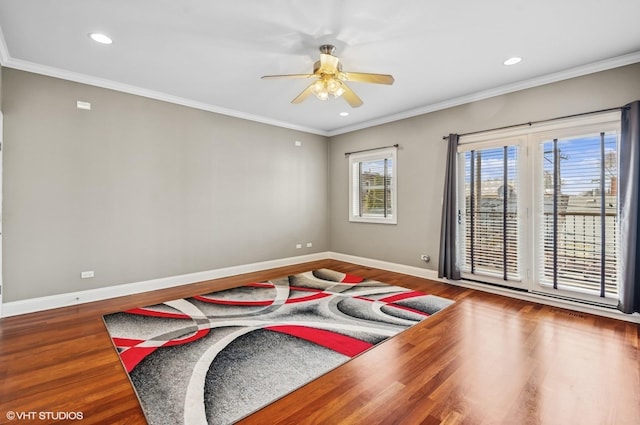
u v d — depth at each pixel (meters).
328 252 6.20
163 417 1.63
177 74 3.37
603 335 2.63
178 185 4.18
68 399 1.77
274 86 3.72
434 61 3.05
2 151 2.96
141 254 3.87
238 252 4.84
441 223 4.34
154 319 2.97
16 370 2.06
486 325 2.85
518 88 3.58
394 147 4.95
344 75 2.66
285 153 5.45
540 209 3.47
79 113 3.41
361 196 5.60
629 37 2.59
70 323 2.86
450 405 1.74
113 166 3.64
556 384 1.94
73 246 3.39
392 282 4.34
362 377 2.01
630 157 2.82
